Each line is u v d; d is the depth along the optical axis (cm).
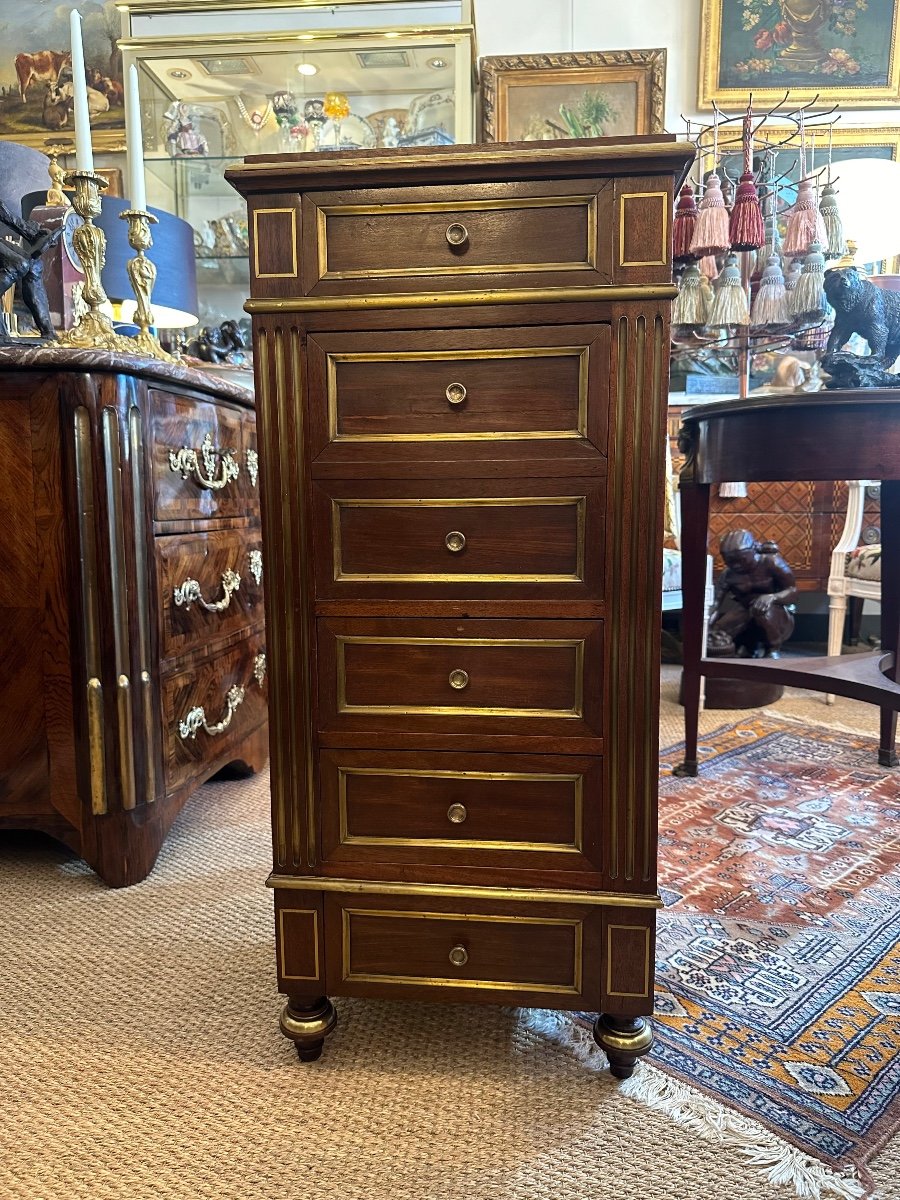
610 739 86
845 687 171
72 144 317
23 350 123
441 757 89
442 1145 81
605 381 82
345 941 92
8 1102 87
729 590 276
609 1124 84
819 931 122
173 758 147
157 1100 87
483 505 86
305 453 87
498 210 81
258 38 262
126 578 132
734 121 305
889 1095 88
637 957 87
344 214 83
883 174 255
